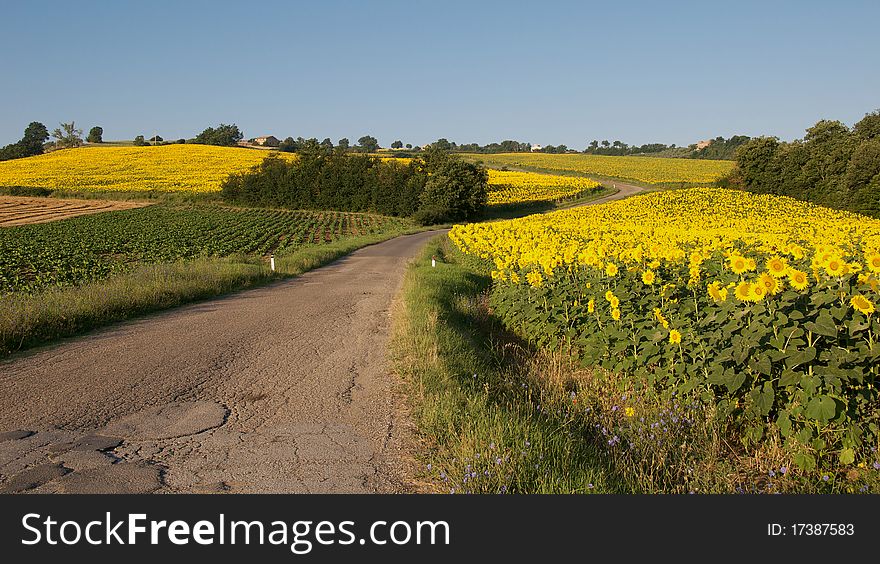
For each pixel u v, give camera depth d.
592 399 7.05
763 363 5.52
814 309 5.69
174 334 10.80
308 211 77.31
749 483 5.11
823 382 5.23
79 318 11.53
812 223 37.75
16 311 10.72
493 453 4.78
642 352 7.09
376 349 9.45
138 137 165.88
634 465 5.21
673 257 9.45
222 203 79.06
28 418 6.26
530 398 7.01
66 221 54.06
